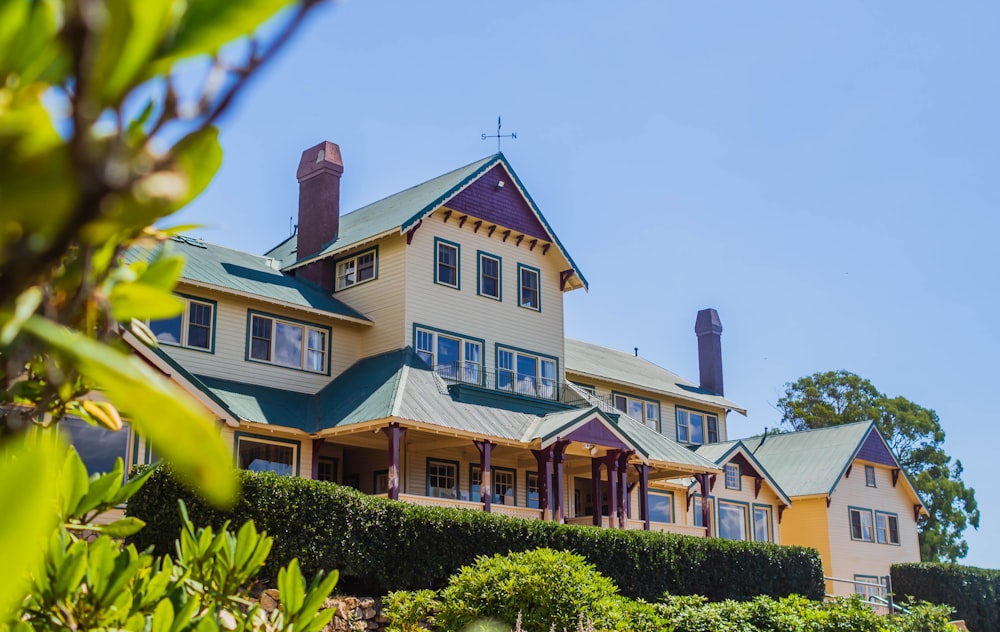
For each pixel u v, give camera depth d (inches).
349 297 1187.3
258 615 107.0
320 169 1256.2
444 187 1210.6
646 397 1562.5
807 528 1625.2
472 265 1221.1
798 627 735.1
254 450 947.3
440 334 1152.8
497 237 1264.8
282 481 661.3
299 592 102.6
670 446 1289.4
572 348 1606.8
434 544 736.3
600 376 1450.5
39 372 73.4
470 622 569.0
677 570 918.4
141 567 101.4
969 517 2345.0
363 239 1160.8
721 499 1478.8
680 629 723.4
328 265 1213.1
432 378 1074.7
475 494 1182.9
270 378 1040.2
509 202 1278.3
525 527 798.5
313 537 665.6
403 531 718.5
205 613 99.0
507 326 1245.1
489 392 1124.5
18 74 34.9
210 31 33.8
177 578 109.8
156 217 35.3
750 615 740.7
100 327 60.6
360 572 687.7
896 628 834.2
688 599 770.2
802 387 2556.6
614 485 1127.0
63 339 35.2
